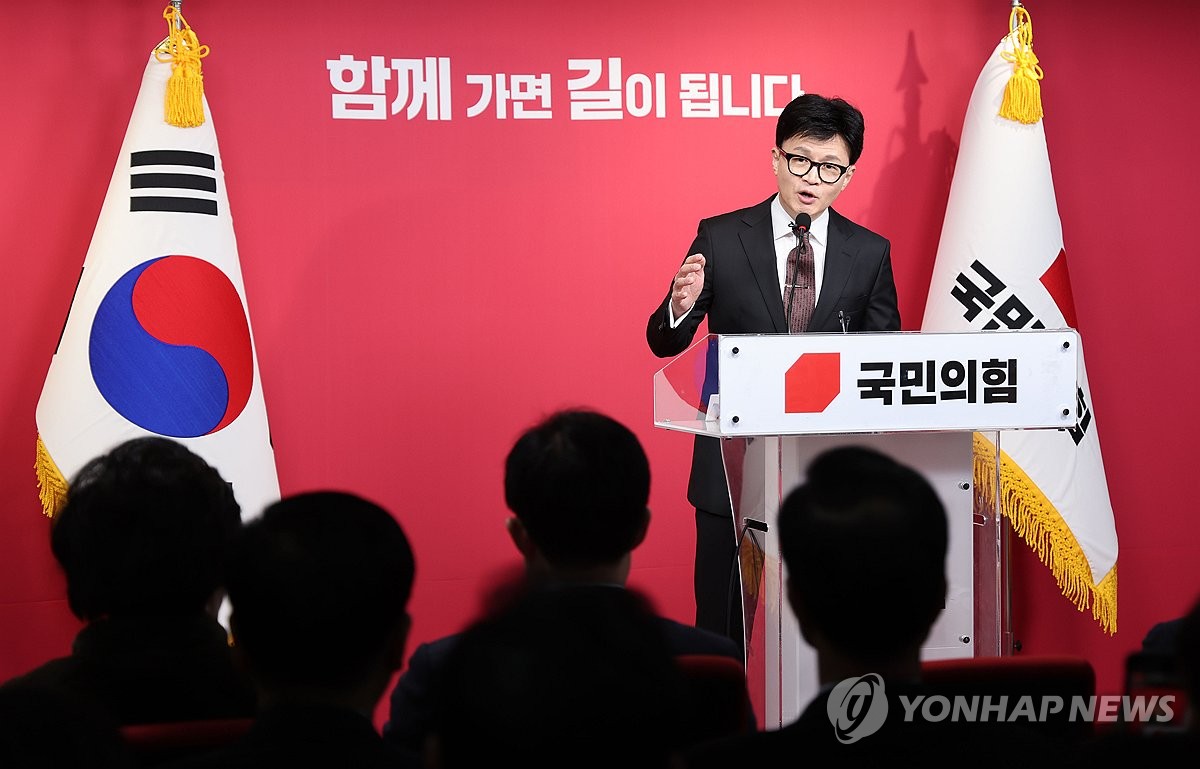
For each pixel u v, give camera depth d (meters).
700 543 5.84
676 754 1.69
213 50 7.16
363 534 2.31
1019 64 7.04
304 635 2.23
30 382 7.04
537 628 1.65
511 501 3.21
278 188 7.25
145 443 3.27
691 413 4.29
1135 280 7.93
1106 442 7.94
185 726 2.61
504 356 7.51
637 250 7.60
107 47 7.06
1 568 7.02
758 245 6.25
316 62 7.27
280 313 7.29
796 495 2.31
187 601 3.07
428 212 7.41
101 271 6.50
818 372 3.97
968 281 7.10
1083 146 7.86
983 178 7.15
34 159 7.01
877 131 7.71
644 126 7.57
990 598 4.27
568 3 7.48
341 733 2.22
